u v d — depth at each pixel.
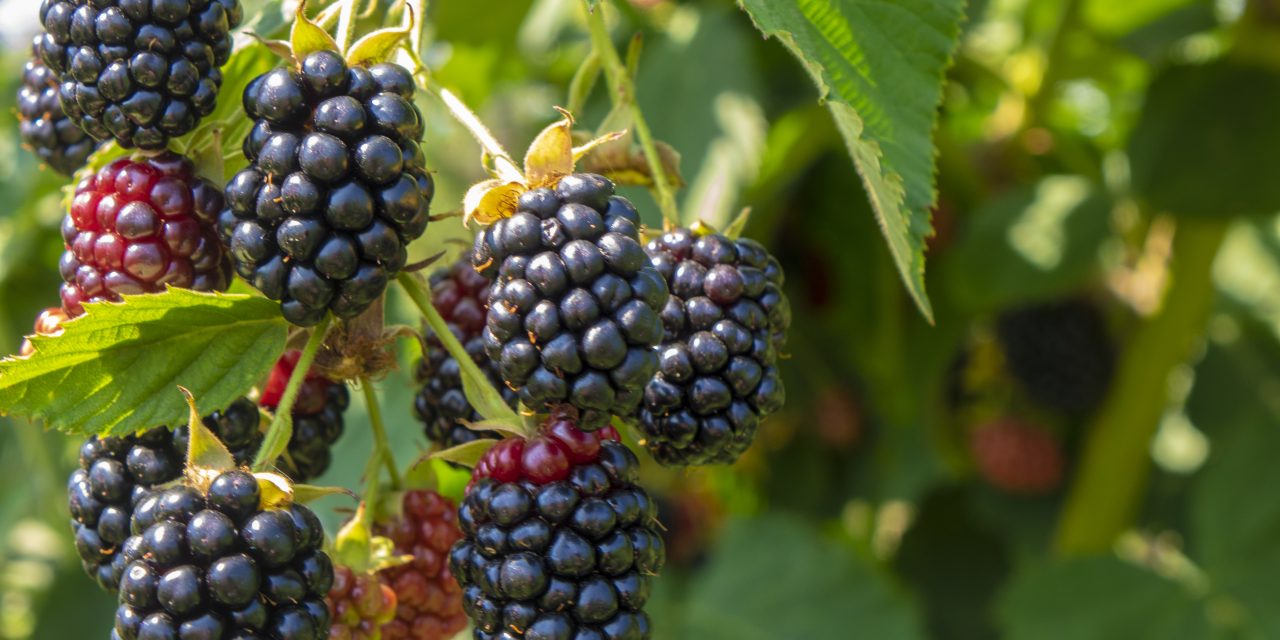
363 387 0.43
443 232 0.54
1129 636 0.69
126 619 0.40
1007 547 0.82
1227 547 0.69
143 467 0.41
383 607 0.42
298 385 0.41
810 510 0.84
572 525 0.41
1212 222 0.67
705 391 0.42
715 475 0.92
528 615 0.40
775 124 0.66
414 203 0.40
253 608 0.40
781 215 0.74
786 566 0.72
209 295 0.41
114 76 0.41
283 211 0.40
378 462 0.43
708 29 0.59
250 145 0.40
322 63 0.40
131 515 0.41
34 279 0.71
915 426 0.78
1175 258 0.69
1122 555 0.70
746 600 0.72
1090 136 0.84
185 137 0.42
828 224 0.76
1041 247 0.66
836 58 0.42
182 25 0.41
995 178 0.75
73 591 0.69
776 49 0.67
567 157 0.41
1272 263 0.80
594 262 0.40
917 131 0.43
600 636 0.41
